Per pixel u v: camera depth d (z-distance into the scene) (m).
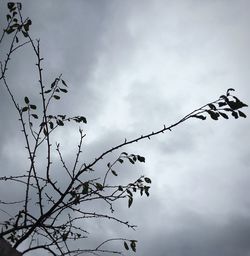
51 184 3.20
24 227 3.07
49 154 3.22
